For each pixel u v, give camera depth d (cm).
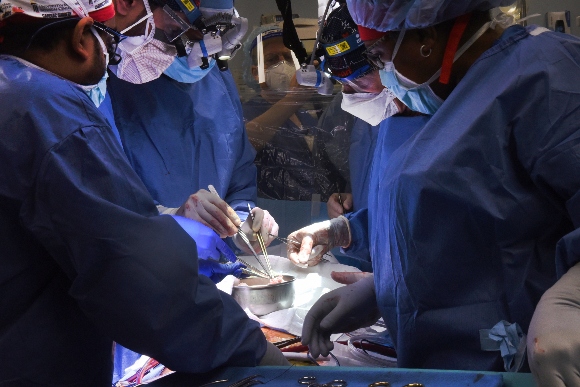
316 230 217
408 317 136
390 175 140
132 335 105
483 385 96
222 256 199
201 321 111
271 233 232
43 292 110
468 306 131
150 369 158
